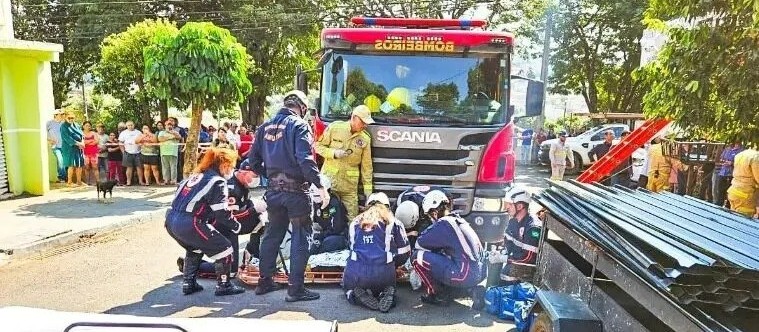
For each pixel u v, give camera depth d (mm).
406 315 5438
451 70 6980
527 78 7504
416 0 30828
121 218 9609
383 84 7031
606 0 29031
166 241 8445
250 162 5957
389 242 5625
